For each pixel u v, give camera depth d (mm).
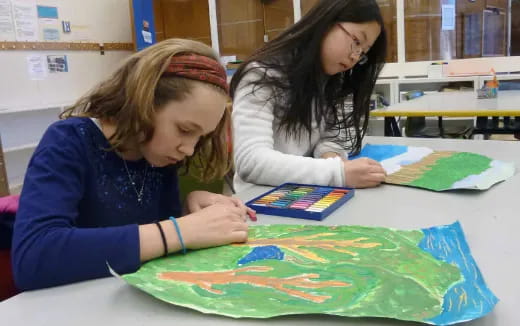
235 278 555
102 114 761
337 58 1181
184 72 667
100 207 781
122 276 548
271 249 653
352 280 534
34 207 633
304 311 456
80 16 4125
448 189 945
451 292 493
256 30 4840
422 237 682
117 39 4543
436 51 4223
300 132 1266
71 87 4078
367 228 736
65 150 708
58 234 598
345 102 1381
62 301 537
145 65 676
